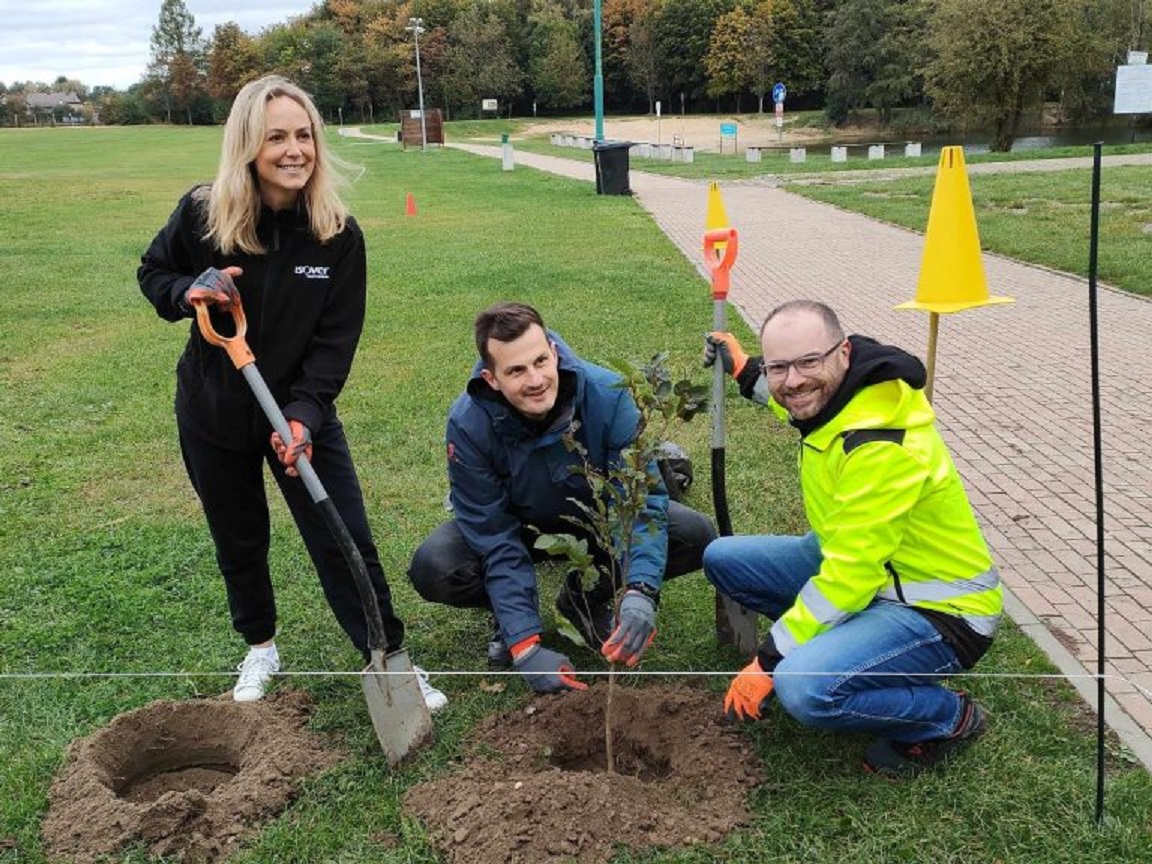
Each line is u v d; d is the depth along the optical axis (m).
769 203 17.91
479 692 3.31
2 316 9.62
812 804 2.68
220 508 3.12
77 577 4.19
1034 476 5.02
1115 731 2.93
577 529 3.39
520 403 2.99
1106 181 16.86
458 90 81.94
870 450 2.59
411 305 9.58
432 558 3.41
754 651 3.43
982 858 2.47
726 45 73.62
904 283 10.34
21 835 2.69
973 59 31.62
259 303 2.87
